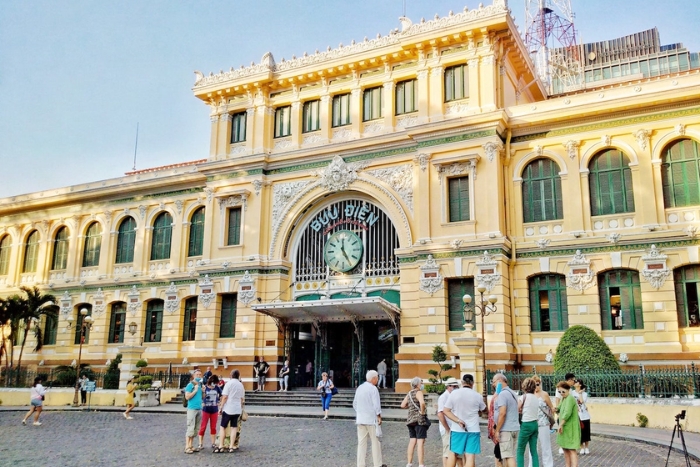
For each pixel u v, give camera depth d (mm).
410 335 30734
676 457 15633
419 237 31109
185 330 38812
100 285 42250
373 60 34344
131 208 42594
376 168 33500
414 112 33469
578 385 16203
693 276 27141
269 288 34969
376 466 13203
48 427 22734
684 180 28000
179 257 39719
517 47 33250
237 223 36906
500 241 29141
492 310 28406
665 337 26734
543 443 12852
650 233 27688
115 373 35312
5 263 47344
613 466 14516
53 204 45469
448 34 32062
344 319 33062
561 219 29844
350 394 30453
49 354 42969
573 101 30109
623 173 29141
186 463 14930
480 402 11805
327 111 35625
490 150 30359
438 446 17750
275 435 20078
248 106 37750
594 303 28250
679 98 27906
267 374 33719
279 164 36250
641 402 21891
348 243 34000
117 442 18609
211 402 17016
